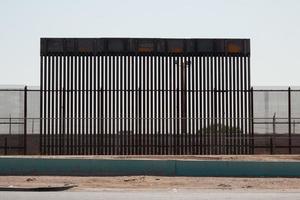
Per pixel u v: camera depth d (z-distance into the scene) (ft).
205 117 160.04
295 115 168.86
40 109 159.84
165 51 161.07
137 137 159.53
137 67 161.27
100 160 127.85
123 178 121.19
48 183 111.86
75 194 91.66
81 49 160.97
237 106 160.97
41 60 160.45
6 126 174.19
